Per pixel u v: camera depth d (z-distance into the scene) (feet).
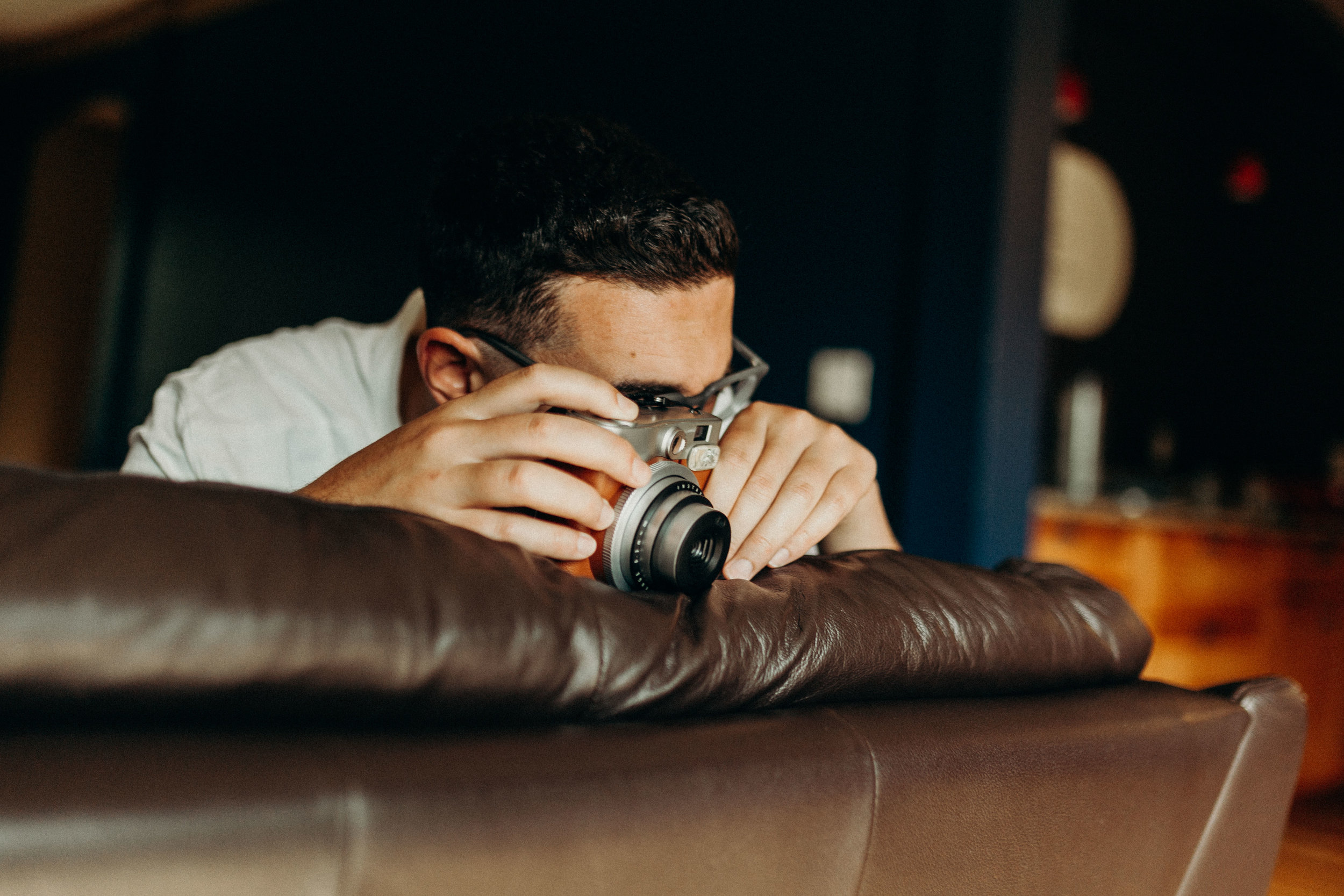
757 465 2.46
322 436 3.45
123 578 1.17
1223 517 9.12
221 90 13.47
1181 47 13.79
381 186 11.02
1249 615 9.31
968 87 6.72
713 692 1.68
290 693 1.26
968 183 6.68
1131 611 2.55
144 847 1.07
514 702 1.45
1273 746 2.61
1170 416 14.38
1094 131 13.07
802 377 7.48
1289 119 15.57
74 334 18.65
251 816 1.14
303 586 1.28
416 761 1.29
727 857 1.55
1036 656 2.21
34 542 1.16
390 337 3.63
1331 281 16.31
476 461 1.94
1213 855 2.56
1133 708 2.31
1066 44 12.61
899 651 1.95
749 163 7.85
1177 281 14.35
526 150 2.70
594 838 1.39
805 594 1.95
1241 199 14.96
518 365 2.71
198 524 1.28
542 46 9.39
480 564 1.49
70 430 18.67
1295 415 15.96
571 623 1.53
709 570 1.83
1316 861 7.93
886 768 1.76
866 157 7.25
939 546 6.69
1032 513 6.98
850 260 7.28
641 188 2.61
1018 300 6.75
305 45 12.19
